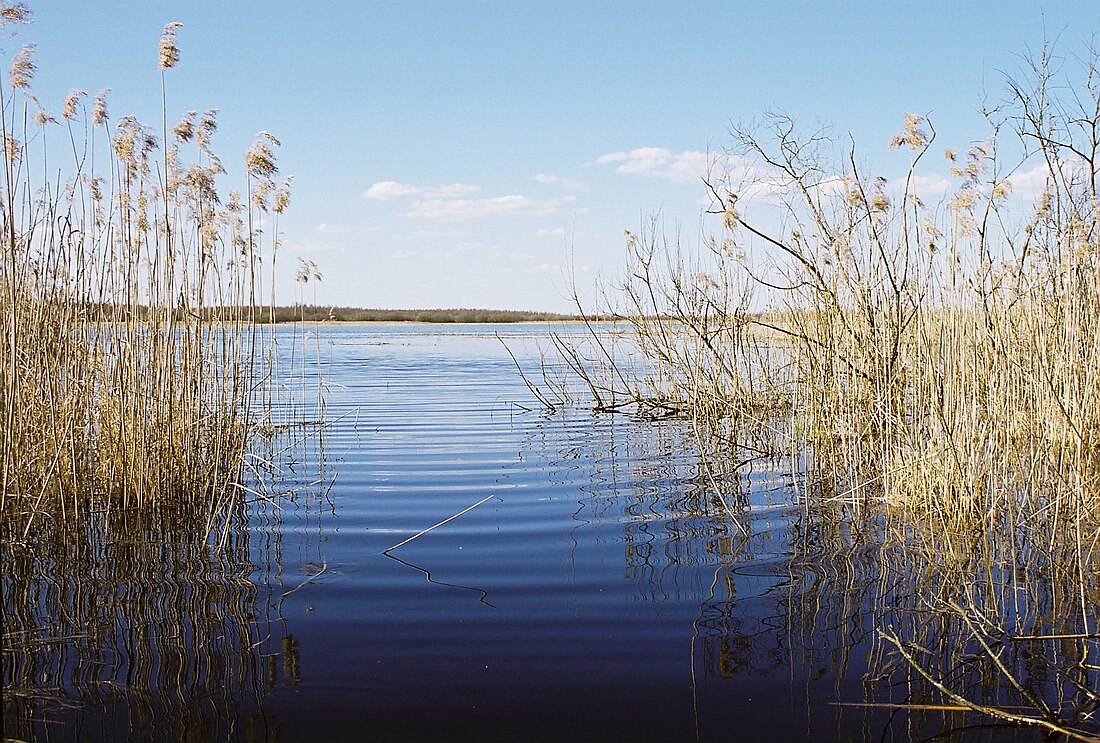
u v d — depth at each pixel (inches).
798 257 368.2
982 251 286.7
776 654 174.7
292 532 263.6
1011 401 281.7
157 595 209.6
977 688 159.8
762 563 231.3
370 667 169.8
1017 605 198.1
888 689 159.8
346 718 150.4
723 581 217.6
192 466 298.8
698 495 308.2
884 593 208.2
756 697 156.8
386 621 192.7
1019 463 272.8
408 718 150.4
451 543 251.8
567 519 276.8
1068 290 262.7
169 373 292.8
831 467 333.7
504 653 175.8
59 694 158.7
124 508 281.7
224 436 317.4
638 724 148.2
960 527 252.4
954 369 290.0
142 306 292.5
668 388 548.1
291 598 207.2
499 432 455.5
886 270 332.2
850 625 189.2
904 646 177.6
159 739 143.6
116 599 206.5
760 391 494.0
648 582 217.3
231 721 149.2
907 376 314.5
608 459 377.7
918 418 292.4
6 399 251.6
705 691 159.3
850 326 349.4
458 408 553.6
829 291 355.9
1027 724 147.0
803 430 382.9
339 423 487.2
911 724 146.9
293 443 418.9
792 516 277.9
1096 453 245.8
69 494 281.0
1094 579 211.8
